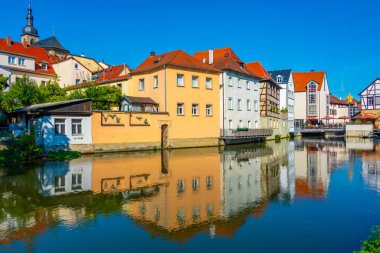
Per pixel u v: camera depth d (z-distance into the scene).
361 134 61.09
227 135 40.81
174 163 22.16
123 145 31.11
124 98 35.59
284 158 26.03
